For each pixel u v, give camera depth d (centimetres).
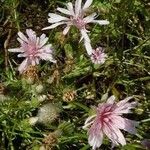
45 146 17
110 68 23
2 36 24
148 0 25
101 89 23
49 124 19
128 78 24
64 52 23
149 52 25
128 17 24
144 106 23
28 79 18
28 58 19
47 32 24
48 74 21
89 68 22
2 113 20
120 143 17
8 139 20
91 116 16
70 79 22
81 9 19
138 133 20
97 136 16
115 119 16
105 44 24
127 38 25
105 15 24
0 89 19
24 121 19
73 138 19
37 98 19
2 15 24
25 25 24
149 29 25
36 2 25
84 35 19
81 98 22
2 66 23
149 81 24
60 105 19
